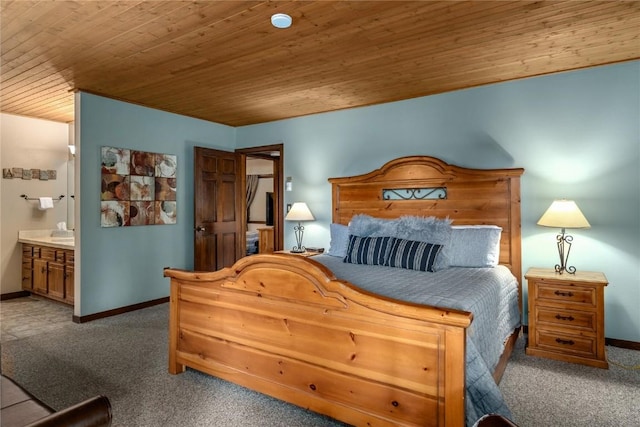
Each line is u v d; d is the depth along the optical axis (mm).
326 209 4898
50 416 1067
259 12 2359
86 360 2984
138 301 4527
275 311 2221
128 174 4395
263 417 2180
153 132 4691
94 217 4090
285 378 2184
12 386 1694
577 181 3428
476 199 3812
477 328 2057
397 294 2297
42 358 3027
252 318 2322
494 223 3727
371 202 4434
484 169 3818
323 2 2248
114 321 4027
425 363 1733
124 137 4367
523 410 2258
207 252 5121
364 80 3686
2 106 4613
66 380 2643
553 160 3527
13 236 5031
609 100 3291
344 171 4762
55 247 4566
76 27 2547
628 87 3221
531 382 2619
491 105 3818
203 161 5098
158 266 4758
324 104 4539
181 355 2697
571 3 2275
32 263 4980
